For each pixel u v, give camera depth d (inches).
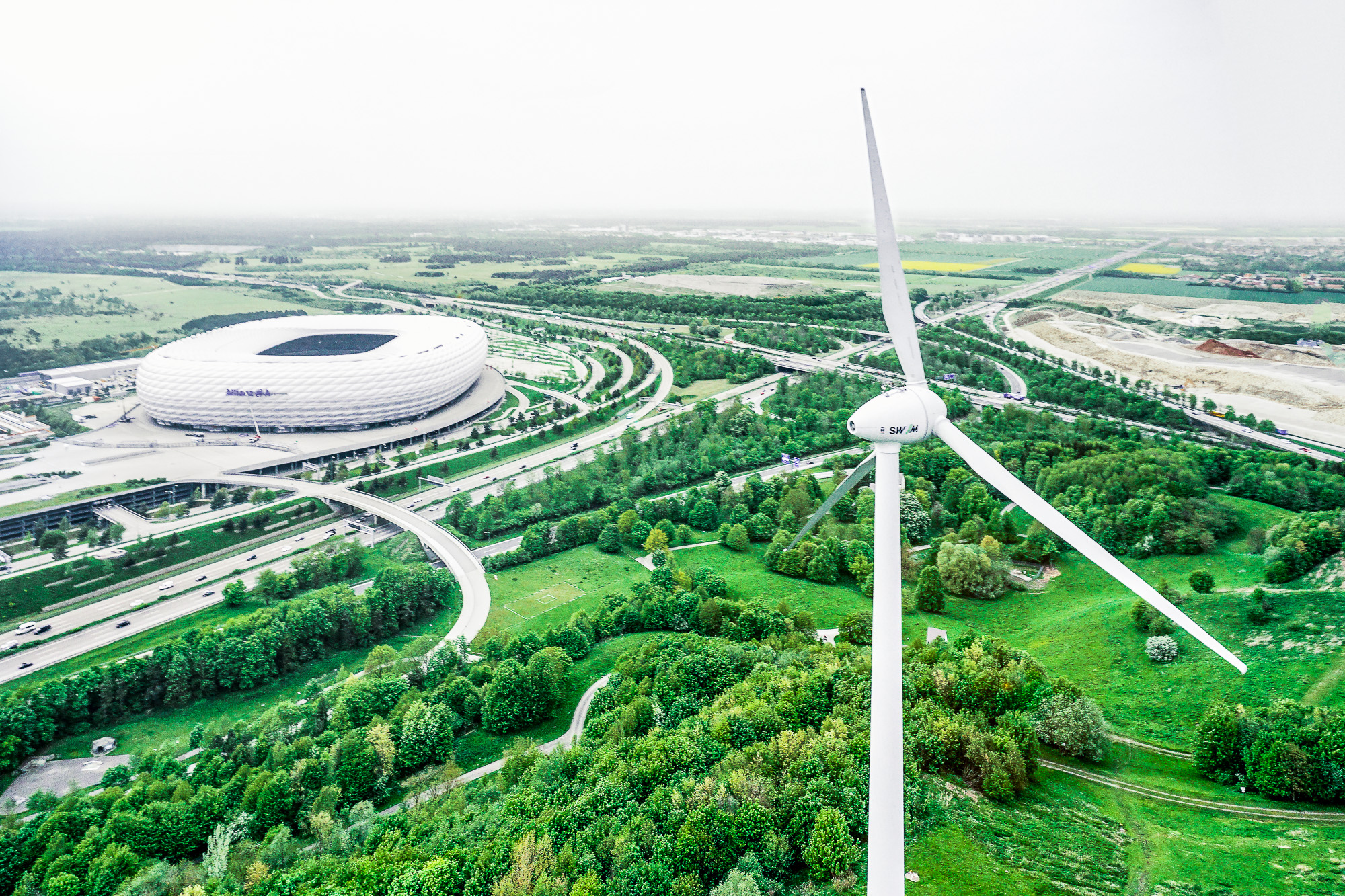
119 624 7780.5
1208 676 5221.5
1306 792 3949.3
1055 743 4468.5
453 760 5319.9
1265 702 4840.1
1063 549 7864.2
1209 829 3848.4
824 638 6555.1
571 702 6077.8
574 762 4579.2
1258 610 5654.5
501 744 5659.5
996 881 3535.9
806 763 4057.6
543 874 3577.8
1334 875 3440.0
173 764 5285.4
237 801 4776.1
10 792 5669.3
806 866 3673.7
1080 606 6811.0
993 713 4574.3
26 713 6028.5
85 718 6392.7
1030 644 6348.4
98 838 4370.1
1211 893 3420.3
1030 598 7219.5
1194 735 4722.0
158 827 4443.9
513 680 5782.5
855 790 3875.5
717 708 4909.0
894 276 2340.1
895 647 2155.5
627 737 4785.9
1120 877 3548.2
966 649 5349.4
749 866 3563.0
